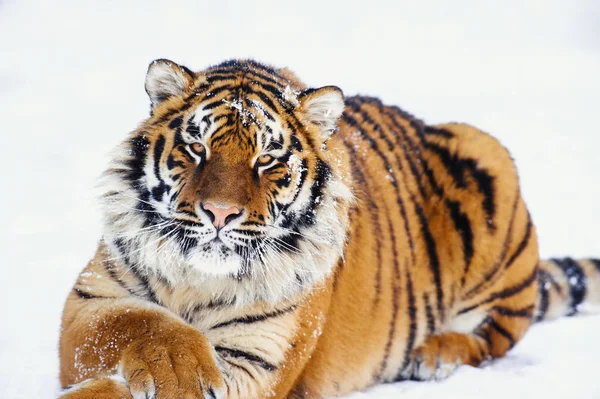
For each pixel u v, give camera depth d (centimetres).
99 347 727
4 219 1600
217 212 739
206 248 757
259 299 789
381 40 4731
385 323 948
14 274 1287
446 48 4603
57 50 3853
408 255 984
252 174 766
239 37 4422
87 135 2341
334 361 906
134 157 787
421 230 1011
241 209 746
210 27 4731
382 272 941
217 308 795
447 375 977
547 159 2261
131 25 4609
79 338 748
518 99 3130
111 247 792
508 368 1008
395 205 984
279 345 802
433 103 2983
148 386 678
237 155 761
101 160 2070
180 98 800
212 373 702
